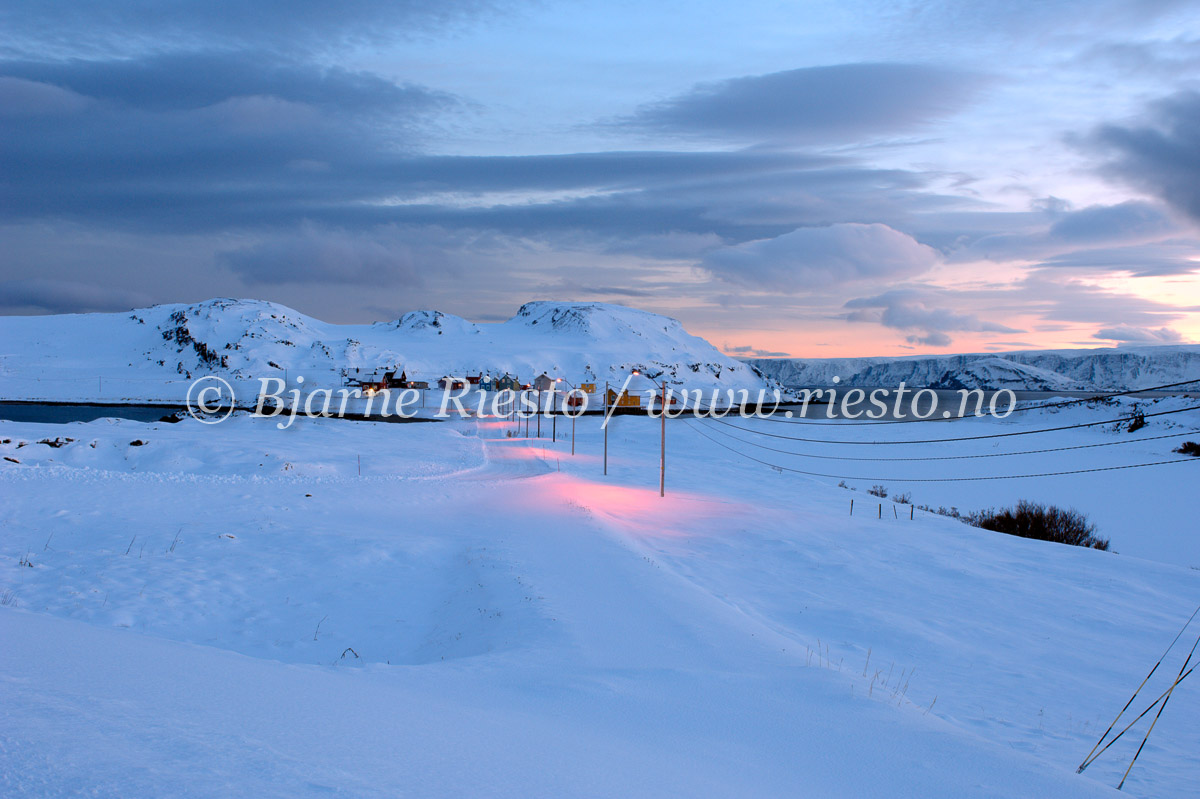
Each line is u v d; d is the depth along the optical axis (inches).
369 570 639.8
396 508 984.9
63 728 122.3
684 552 861.8
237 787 107.8
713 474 1883.6
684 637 432.5
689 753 217.8
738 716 273.0
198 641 445.1
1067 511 1405.0
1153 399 3122.5
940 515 1376.7
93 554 612.7
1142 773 317.7
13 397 5467.5
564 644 392.8
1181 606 743.1
